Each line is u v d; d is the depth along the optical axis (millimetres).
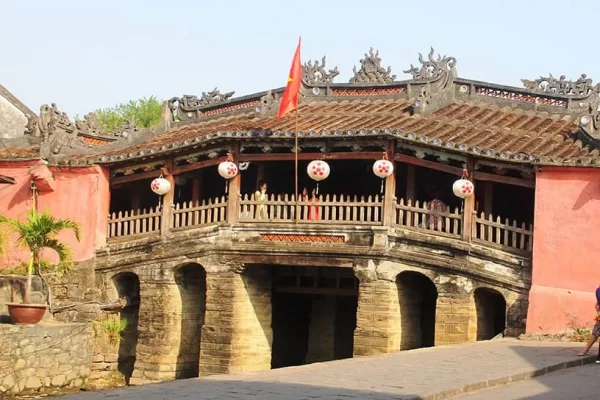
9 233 29375
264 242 25484
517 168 23203
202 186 30000
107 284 28328
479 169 24297
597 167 22094
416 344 25672
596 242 22047
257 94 30656
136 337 28719
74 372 25094
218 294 25953
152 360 26938
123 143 29906
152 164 27859
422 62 29266
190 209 26906
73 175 29078
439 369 16219
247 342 26031
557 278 22328
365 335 24203
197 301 27828
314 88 30531
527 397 13898
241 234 25797
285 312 29578
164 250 27094
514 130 25656
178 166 27375
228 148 25797
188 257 26594
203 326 26047
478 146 23250
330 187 29672
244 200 25984
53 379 24344
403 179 27797
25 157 29375
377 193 29062
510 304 22906
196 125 31562
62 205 29141
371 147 24781
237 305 25750
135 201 30797
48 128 29594
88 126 31531
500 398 13781
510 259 22969
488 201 25125
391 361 17531
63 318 27688
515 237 23203
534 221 22781
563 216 22469
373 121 26203
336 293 26828
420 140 23500
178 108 32312
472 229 23562
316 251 24812
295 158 24812
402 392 13289
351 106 29438
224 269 25938
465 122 26422
